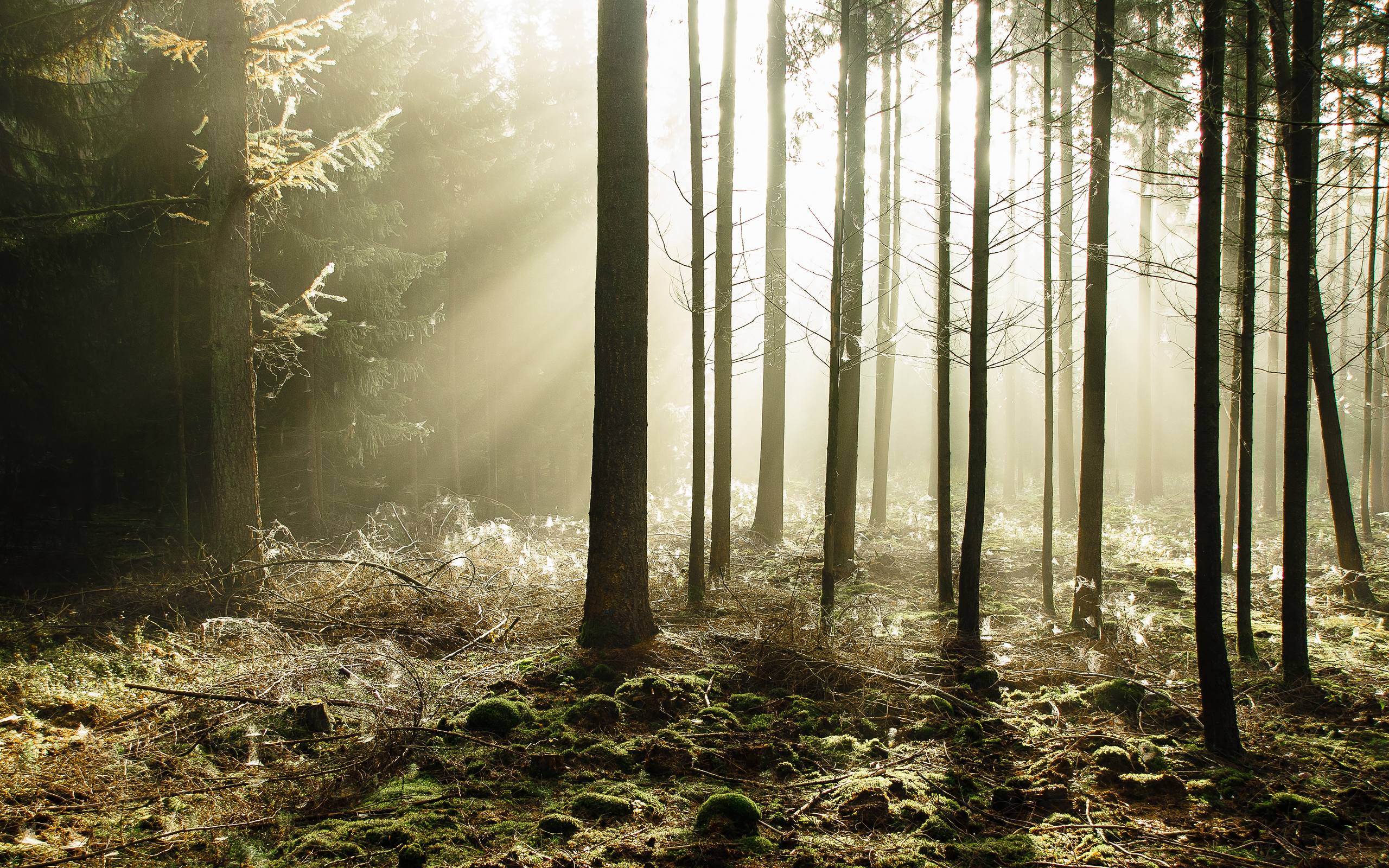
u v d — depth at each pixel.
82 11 8.77
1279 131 6.27
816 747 4.94
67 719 5.04
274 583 8.27
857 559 11.41
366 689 5.60
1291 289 5.95
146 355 11.91
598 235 7.04
